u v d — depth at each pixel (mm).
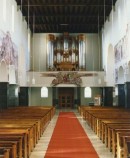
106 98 35312
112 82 33812
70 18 35469
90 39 41094
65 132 17328
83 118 26469
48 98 39531
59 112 34750
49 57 39875
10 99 27250
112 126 11891
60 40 40031
